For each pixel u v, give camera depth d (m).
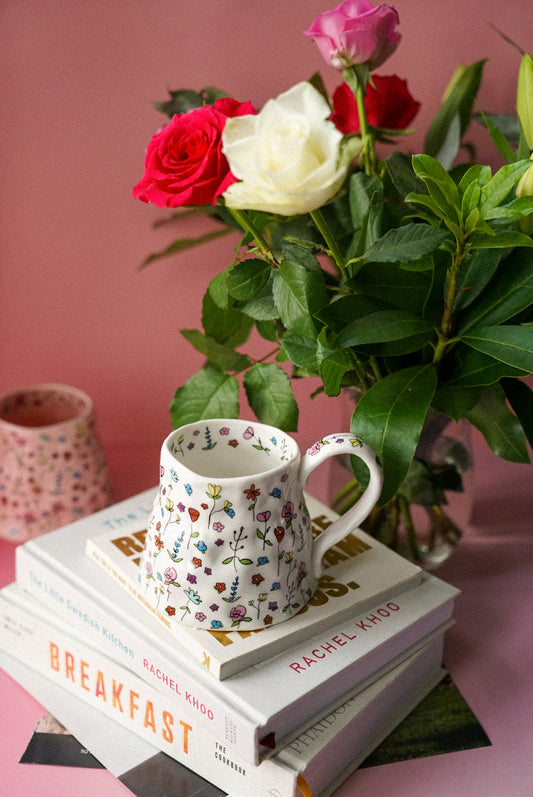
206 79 0.80
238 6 0.78
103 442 0.93
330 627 0.54
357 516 0.53
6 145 0.80
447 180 0.49
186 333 0.62
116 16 0.77
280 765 0.47
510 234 0.50
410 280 0.56
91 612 0.55
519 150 0.58
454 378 0.58
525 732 0.56
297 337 0.56
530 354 0.52
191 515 0.49
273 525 0.50
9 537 0.73
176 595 0.50
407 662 0.55
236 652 0.49
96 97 0.79
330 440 0.50
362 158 0.63
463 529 0.70
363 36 0.56
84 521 0.64
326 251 0.55
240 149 0.48
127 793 0.52
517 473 0.88
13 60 0.77
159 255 0.77
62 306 0.87
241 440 0.56
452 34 0.80
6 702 0.59
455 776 0.53
